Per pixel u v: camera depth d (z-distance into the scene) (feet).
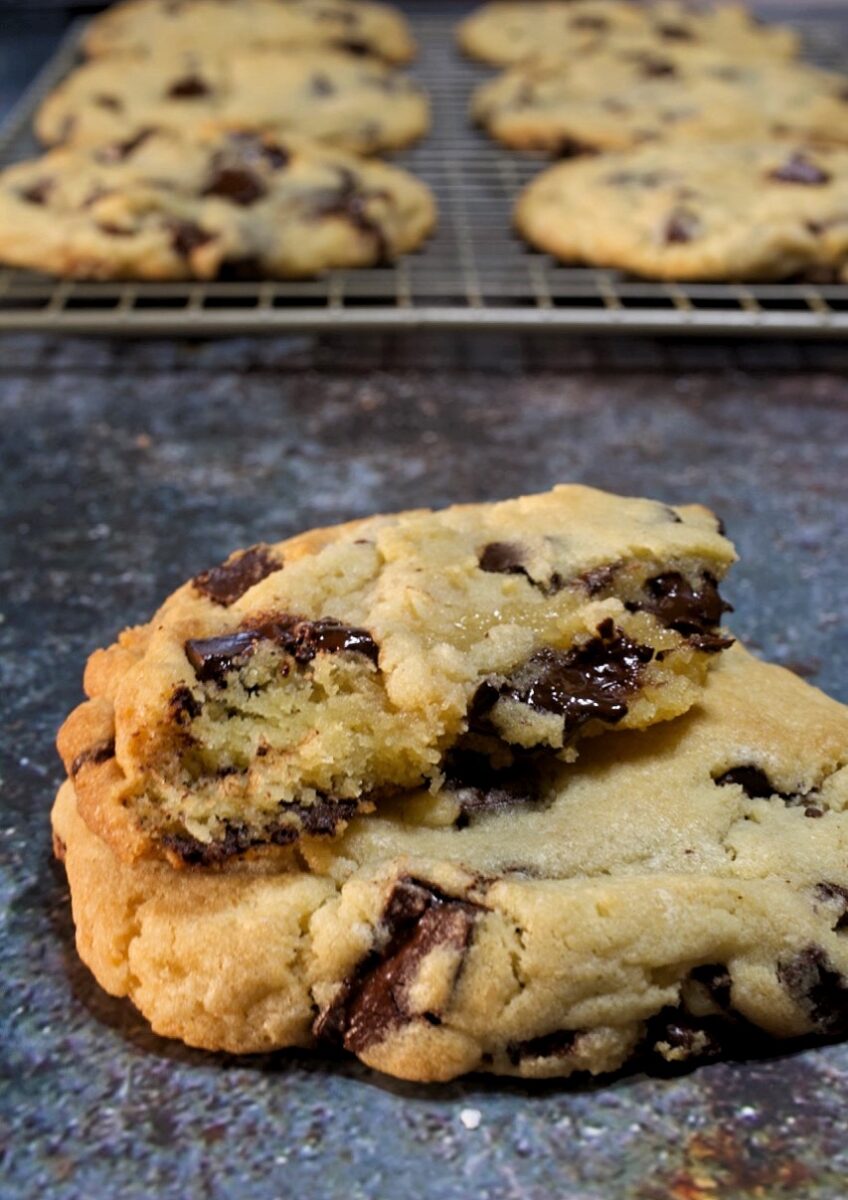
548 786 1.05
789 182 1.53
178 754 1.01
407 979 0.93
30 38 2.05
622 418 1.40
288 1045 0.97
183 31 1.89
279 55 1.79
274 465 1.36
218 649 1.03
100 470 1.35
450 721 1.00
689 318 1.41
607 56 1.83
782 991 0.95
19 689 1.19
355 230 1.50
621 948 0.93
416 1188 0.89
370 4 2.03
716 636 1.08
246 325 1.41
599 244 1.50
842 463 1.36
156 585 1.26
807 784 1.06
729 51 1.91
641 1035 0.96
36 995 1.04
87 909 1.02
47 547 1.29
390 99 1.75
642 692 1.05
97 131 1.69
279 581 1.07
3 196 1.51
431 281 1.50
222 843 0.99
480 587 1.07
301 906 0.97
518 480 1.35
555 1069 0.94
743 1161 0.90
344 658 1.03
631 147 1.67
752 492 1.34
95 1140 0.93
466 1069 0.94
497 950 0.92
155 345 1.47
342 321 1.41
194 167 1.53
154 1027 0.98
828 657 1.21
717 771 1.05
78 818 1.07
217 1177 0.90
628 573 1.08
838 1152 0.91
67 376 1.44
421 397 1.42
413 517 1.14
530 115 1.72
